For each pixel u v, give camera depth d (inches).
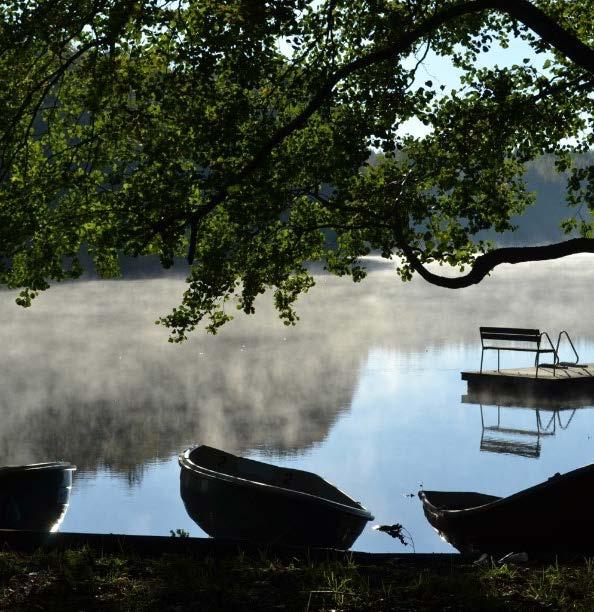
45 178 434.6
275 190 408.8
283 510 362.6
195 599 235.9
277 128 420.5
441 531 370.6
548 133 467.8
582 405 733.9
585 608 220.8
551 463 528.7
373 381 852.0
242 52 387.9
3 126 425.1
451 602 230.4
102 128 427.5
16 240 422.0
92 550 277.3
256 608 228.2
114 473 499.5
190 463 398.9
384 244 440.5
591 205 445.1
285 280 491.2
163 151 406.3
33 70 433.7
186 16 406.9
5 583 248.1
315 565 269.7
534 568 266.8
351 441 586.9
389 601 232.2
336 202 429.7
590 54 369.1
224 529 374.9
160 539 285.3
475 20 451.2
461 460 536.7
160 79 413.4
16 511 378.6
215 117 410.0
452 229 450.3
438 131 454.6
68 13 394.0
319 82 406.9
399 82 424.2
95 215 433.4
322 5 433.4
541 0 495.2
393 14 426.0
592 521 328.2
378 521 411.2
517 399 759.1
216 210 455.5
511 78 461.7
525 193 480.7
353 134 410.6
